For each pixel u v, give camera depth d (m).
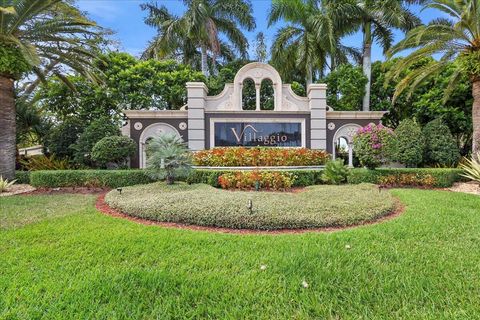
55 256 3.38
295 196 6.40
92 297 2.48
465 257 3.29
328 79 16.47
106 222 4.95
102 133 12.04
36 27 10.02
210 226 4.85
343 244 3.77
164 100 15.81
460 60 10.29
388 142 9.25
